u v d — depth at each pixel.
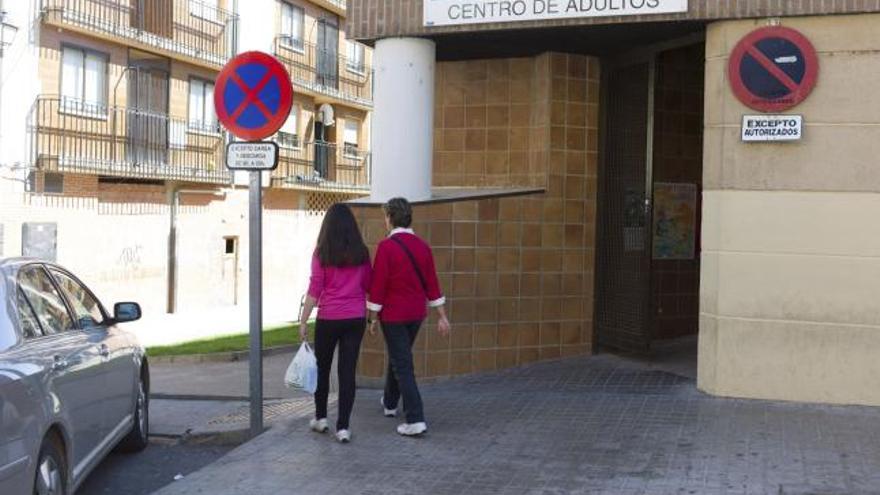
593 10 8.39
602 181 10.22
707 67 8.23
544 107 10.02
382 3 9.22
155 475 7.34
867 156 7.71
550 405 8.16
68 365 5.62
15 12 19.78
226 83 7.62
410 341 7.35
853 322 7.77
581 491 5.88
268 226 30.55
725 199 8.08
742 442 6.85
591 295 10.21
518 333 9.77
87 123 21.98
